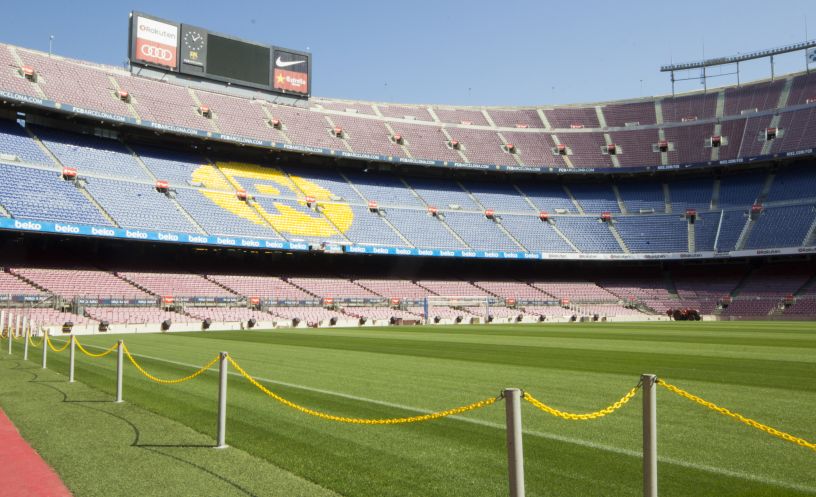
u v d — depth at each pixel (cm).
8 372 1627
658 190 7138
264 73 6481
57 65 5375
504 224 6638
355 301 5359
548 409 563
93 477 698
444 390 1329
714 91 7475
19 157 4659
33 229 4056
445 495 632
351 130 6819
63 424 976
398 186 6850
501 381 1469
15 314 3591
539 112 7881
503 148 7281
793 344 2544
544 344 2655
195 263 5562
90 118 5166
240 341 2969
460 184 7219
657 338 2998
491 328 4284
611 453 782
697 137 7038
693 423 952
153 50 5788
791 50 7069
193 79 6097
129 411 1083
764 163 6706
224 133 5759
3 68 4928
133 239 4509
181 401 1177
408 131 7175
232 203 5472
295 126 6444
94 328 3788
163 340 3052
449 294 6009
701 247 6222
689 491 628
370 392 1303
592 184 7438
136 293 4494
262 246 5094
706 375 1543
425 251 5825
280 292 5200
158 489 656
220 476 700
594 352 2238
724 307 5891
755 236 6053
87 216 4466
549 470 707
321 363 1914
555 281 6738
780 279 6097
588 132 7525
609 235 6625
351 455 785
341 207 6094
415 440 860
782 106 6875
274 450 812
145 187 5141
